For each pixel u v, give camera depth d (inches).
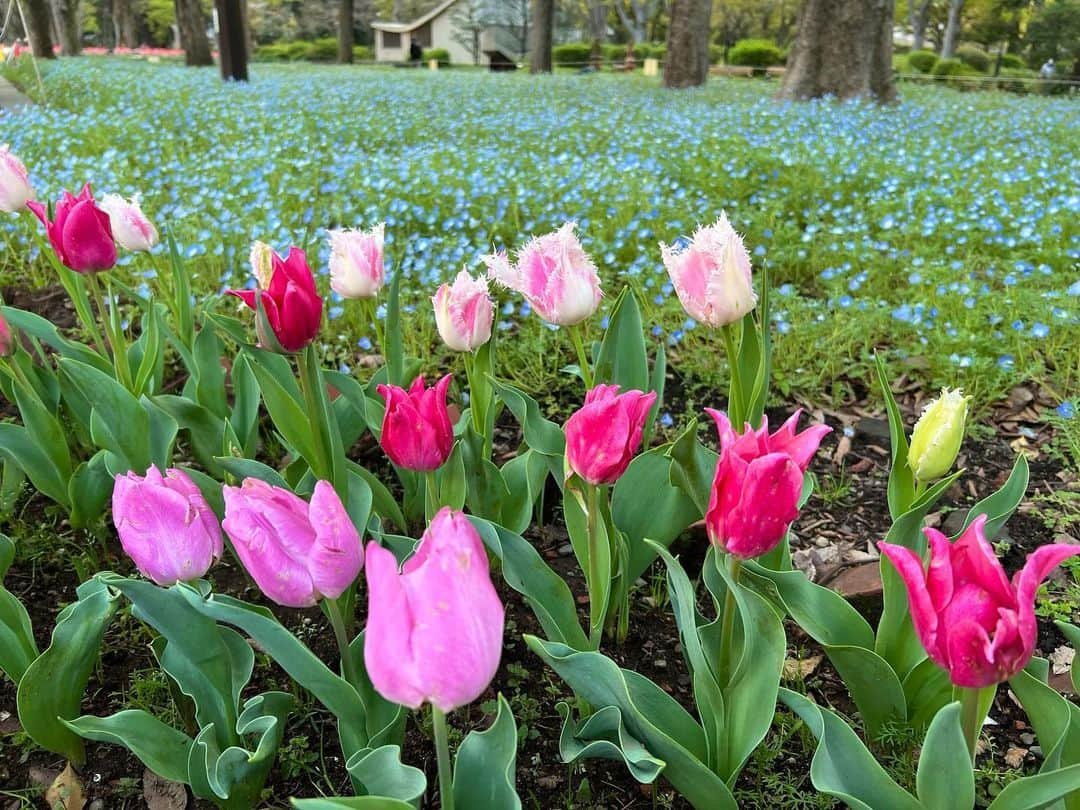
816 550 112.0
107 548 111.0
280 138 366.0
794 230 221.6
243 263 205.5
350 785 78.4
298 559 57.9
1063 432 136.9
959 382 149.0
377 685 44.7
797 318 169.2
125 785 78.8
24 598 103.2
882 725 75.9
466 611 42.9
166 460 103.6
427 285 193.0
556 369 159.8
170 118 451.2
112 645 95.2
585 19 2346.2
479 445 93.3
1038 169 292.0
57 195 252.8
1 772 80.9
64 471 109.1
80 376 95.3
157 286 179.6
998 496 76.4
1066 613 98.8
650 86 729.0
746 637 63.9
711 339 168.2
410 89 653.9
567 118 436.8
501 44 2262.6
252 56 1919.3
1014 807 54.6
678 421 145.0
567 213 240.8
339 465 86.2
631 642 95.3
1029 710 62.7
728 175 282.4
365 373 159.9
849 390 154.2
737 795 75.5
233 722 72.1
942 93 669.9
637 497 88.9
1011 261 202.8
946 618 48.3
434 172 269.3
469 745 60.1
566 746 69.4
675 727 67.4
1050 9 1304.1
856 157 292.5
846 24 514.6
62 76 698.8
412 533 108.3
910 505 77.4
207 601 60.6
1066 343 160.1
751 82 782.5
